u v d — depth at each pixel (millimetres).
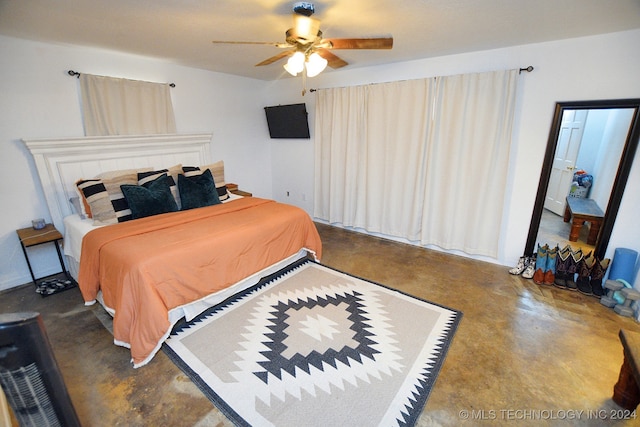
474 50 3082
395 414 1586
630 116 2521
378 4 1949
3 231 2828
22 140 2746
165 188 3104
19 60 2736
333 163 4469
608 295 2627
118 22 2293
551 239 3146
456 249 3668
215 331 2252
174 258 2105
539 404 1649
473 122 3219
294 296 2740
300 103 4680
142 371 1882
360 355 2010
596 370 1886
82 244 2432
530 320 2398
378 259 3576
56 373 1035
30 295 2770
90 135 3191
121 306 1945
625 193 2615
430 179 3643
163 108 3752
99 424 1531
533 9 2016
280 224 2912
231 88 4586
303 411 1603
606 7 1957
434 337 2191
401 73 3641
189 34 2598
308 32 1929
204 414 1593
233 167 4887
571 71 2705
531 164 3049
